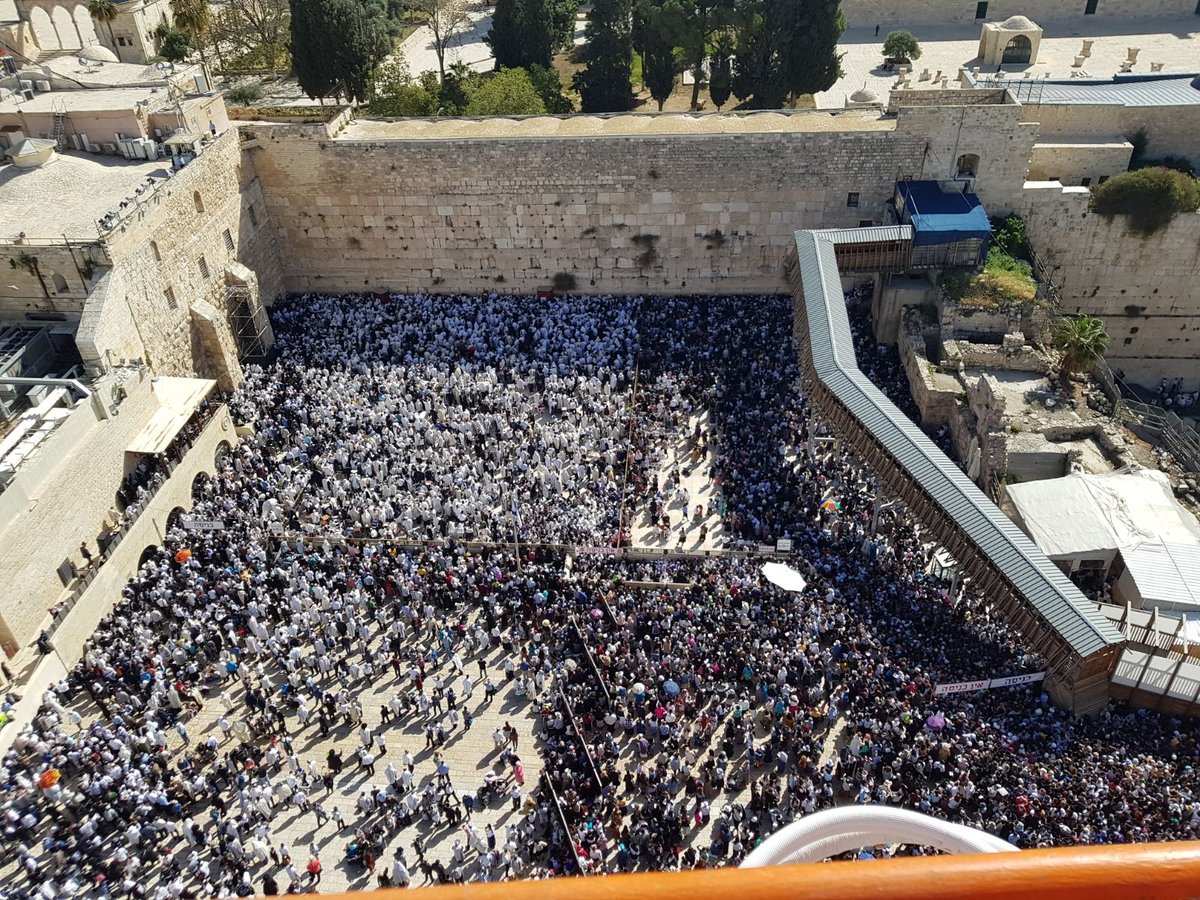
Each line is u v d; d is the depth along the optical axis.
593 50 86.62
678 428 55.56
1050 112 66.75
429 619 43.53
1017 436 52.47
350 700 40.34
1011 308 58.47
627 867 33.62
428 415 56.31
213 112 65.75
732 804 35.06
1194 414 66.44
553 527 48.00
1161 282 64.81
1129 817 31.61
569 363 60.59
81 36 89.81
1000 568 40.31
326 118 68.25
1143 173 61.41
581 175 65.19
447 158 65.31
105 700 40.28
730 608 42.47
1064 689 37.31
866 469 49.31
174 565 47.25
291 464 52.97
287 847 35.69
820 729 37.94
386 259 70.00
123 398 49.69
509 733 38.84
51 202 57.34
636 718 38.81
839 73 79.94
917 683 38.12
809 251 59.50
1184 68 86.31
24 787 36.22
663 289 69.44
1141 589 41.62
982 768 33.84
